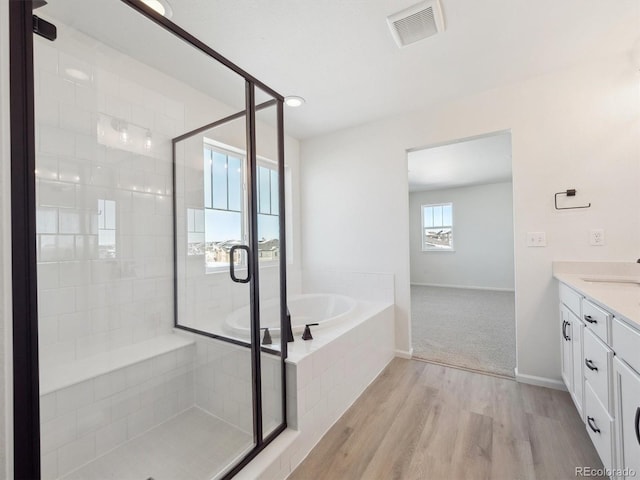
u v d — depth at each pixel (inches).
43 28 49.0
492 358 102.3
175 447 58.2
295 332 72.9
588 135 76.8
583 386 57.9
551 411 70.4
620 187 73.7
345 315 85.9
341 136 119.2
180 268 76.0
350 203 117.2
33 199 30.1
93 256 61.0
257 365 61.2
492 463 54.7
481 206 247.9
